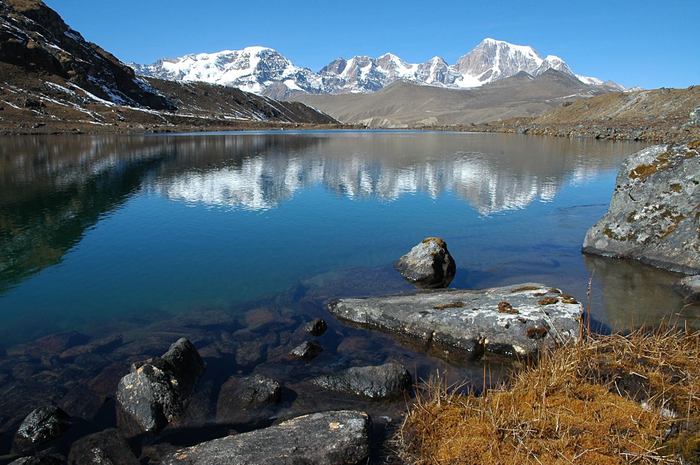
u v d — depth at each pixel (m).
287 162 45.88
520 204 25.08
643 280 13.57
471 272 14.83
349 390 8.32
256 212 23.48
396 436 6.85
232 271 15.09
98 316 11.89
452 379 8.80
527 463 5.45
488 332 9.73
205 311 12.15
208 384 8.69
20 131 84.81
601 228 16.38
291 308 12.30
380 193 28.55
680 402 6.12
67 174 36.22
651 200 15.38
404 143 78.69
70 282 14.18
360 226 20.58
